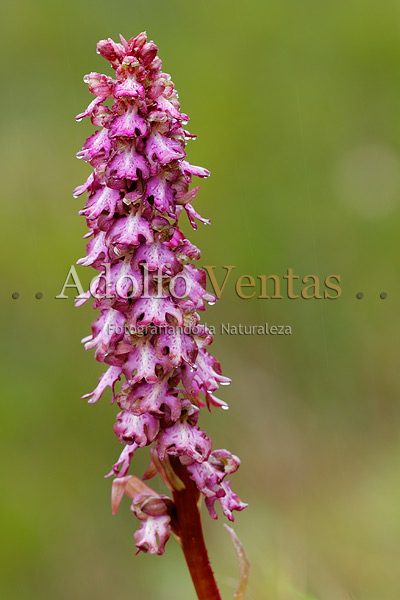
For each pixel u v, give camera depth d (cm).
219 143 1015
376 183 1016
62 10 1087
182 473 371
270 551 660
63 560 771
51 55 1076
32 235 973
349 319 955
